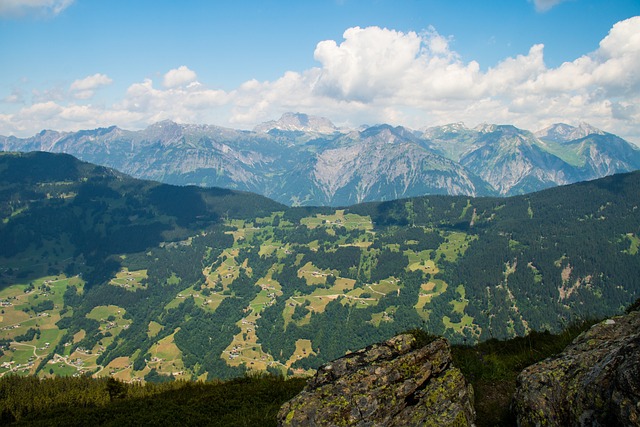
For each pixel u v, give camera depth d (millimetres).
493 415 12359
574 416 8836
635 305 14031
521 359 15945
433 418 10680
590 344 10977
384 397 11531
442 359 12930
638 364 7785
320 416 11289
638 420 7215
